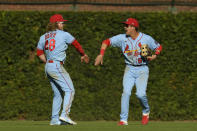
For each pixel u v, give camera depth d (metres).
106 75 36.22
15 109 36.38
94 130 21.64
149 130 22.06
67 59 36.06
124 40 26.09
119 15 36.22
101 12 36.28
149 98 36.50
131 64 26.09
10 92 36.41
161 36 36.38
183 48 36.62
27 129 22.38
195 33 36.62
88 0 41.75
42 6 42.25
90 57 36.19
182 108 36.84
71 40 25.19
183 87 36.81
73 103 36.12
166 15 36.50
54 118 26.62
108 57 36.22
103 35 36.19
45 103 36.31
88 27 36.25
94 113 36.22
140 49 25.83
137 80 26.12
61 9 42.22
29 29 36.34
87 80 36.19
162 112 36.53
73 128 22.97
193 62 36.69
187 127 24.95
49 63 25.02
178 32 36.56
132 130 21.89
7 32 36.34
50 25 25.36
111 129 22.38
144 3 39.41
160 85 36.56
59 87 26.33
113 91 36.28
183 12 36.72
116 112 36.16
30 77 36.38
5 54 36.38
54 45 24.88
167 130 22.20
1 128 23.14
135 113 36.09
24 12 36.41
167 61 36.56
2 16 36.41
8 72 36.38
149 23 36.31
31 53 36.56
